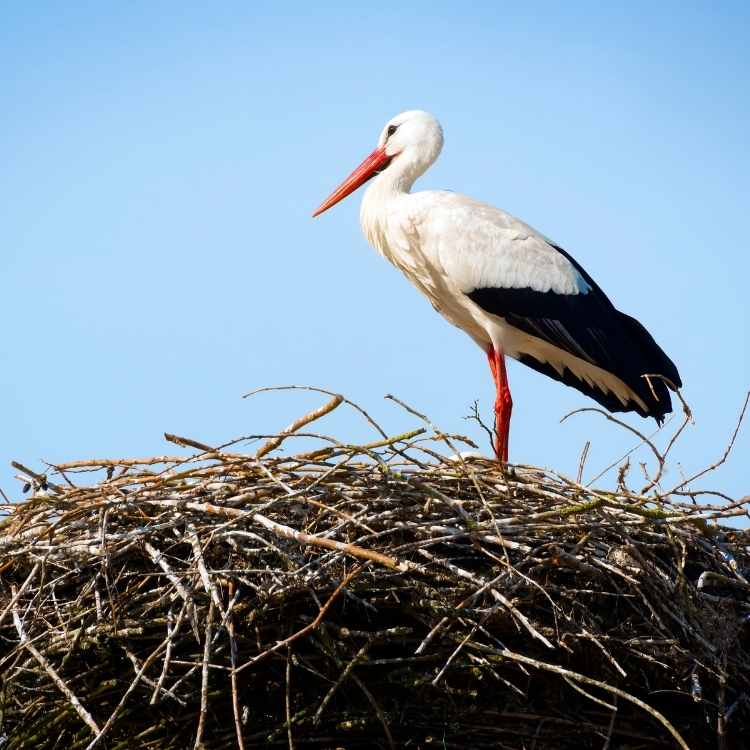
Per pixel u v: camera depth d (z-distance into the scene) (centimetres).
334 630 1024
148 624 1012
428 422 1091
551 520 1080
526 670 1031
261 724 1048
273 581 998
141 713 1048
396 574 1026
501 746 1061
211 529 1026
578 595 1077
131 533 1030
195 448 1236
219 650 978
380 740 1056
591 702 1080
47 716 1039
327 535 1010
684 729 1091
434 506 1078
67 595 1075
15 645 1078
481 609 1018
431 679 1027
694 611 1070
